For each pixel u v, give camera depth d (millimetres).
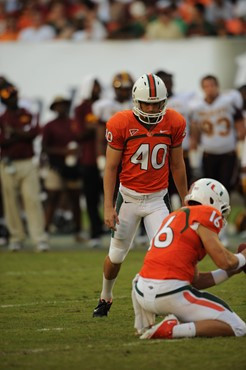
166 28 66375
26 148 45688
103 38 68312
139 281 23516
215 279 24062
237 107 45688
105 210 26266
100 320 26969
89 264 41062
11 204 46500
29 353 22266
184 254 23062
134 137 26016
